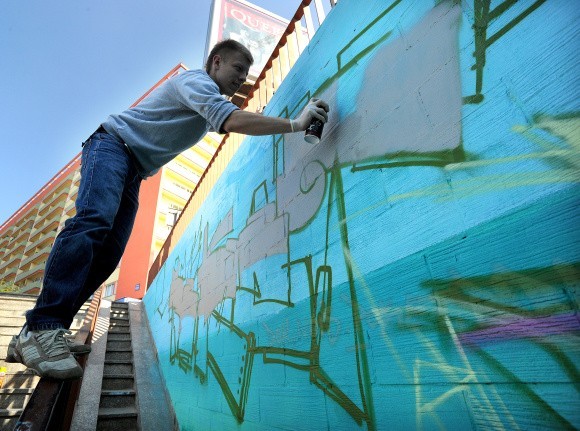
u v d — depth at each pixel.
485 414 0.80
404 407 1.02
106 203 1.48
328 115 1.74
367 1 1.59
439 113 1.10
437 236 1.02
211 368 2.84
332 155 1.63
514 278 0.79
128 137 1.70
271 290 1.98
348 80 1.63
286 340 1.73
